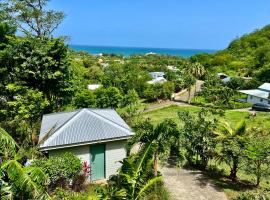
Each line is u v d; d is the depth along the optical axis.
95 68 76.00
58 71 23.17
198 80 77.12
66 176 14.13
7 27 25.48
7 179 11.05
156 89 56.69
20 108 21.75
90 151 16.17
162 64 105.75
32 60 22.45
